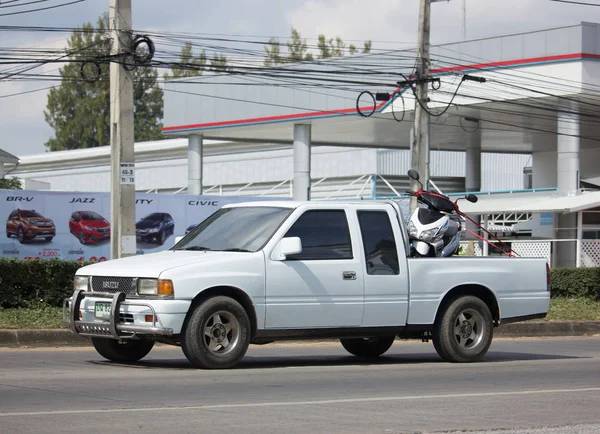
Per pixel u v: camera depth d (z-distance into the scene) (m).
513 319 26.48
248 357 27.53
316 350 30.34
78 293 22.75
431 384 20.94
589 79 70.88
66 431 14.17
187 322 21.75
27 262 35.41
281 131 92.62
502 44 74.12
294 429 14.73
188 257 22.44
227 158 132.12
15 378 20.75
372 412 16.64
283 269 22.80
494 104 76.00
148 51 39.62
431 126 91.50
